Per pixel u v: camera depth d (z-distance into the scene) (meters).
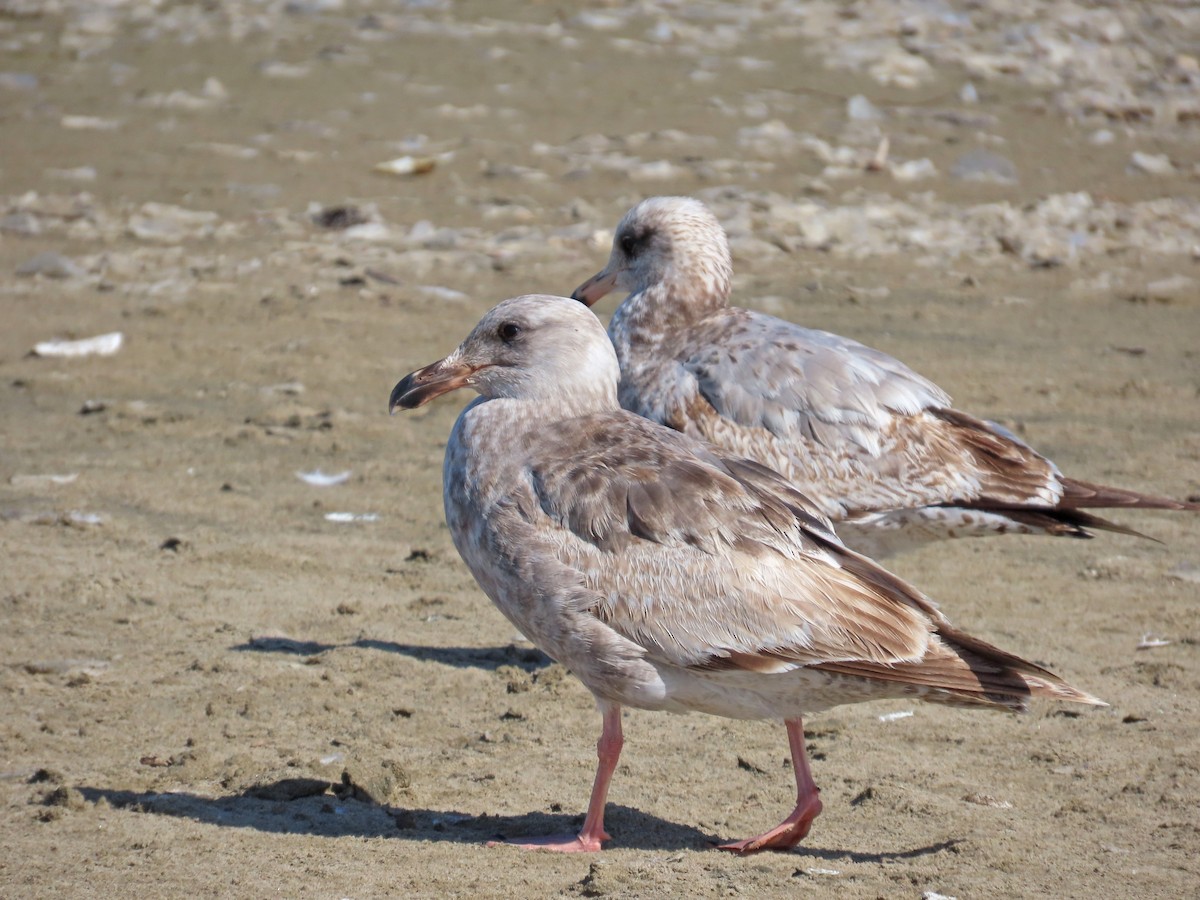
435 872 8.14
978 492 11.26
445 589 12.70
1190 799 9.23
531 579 8.65
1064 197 25.83
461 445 9.16
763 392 11.51
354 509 14.39
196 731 9.98
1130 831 8.83
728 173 26.09
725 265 12.60
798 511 8.84
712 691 8.60
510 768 9.74
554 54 32.12
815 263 22.78
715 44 33.12
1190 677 11.12
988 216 24.94
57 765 9.38
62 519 13.59
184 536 13.45
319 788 9.23
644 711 10.77
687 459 8.82
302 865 8.16
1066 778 9.62
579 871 8.25
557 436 9.05
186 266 21.78
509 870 8.22
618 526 8.57
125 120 27.95
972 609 12.47
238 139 27.17
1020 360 18.97
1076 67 32.75
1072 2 36.44
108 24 33.38
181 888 7.80
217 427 16.33
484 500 8.91
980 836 8.77
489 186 25.27
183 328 19.39
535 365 9.29
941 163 27.47
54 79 30.02
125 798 8.96
